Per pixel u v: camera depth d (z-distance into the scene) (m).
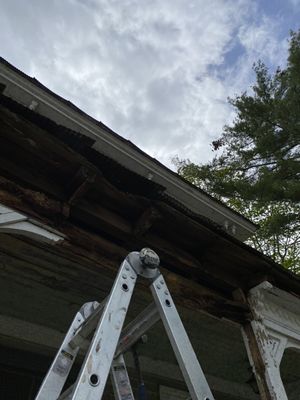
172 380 5.79
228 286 4.60
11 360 4.55
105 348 1.67
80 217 3.58
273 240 13.79
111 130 6.51
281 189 9.58
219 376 6.61
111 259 3.49
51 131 3.23
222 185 11.17
